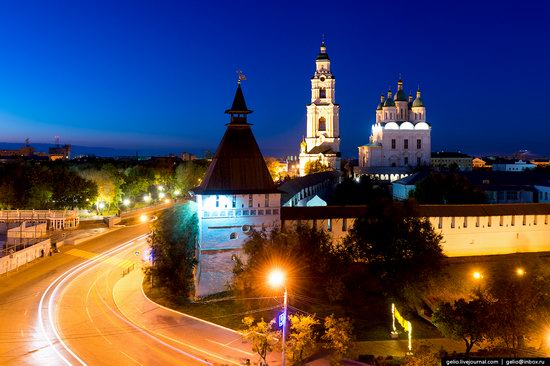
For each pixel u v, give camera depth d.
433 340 51.22
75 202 121.94
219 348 46.72
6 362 43.47
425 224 63.06
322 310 57.53
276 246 59.75
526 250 80.31
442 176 105.19
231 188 62.97
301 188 103.62
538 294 47.03
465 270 72.75
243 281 59.28
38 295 63.03
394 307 56.31
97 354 45.34
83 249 88.69
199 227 63.31
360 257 64.38
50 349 46.41
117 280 69.69
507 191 139.38
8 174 117.69
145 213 133.12
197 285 62.41
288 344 41.94
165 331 51.03
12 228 98.81
